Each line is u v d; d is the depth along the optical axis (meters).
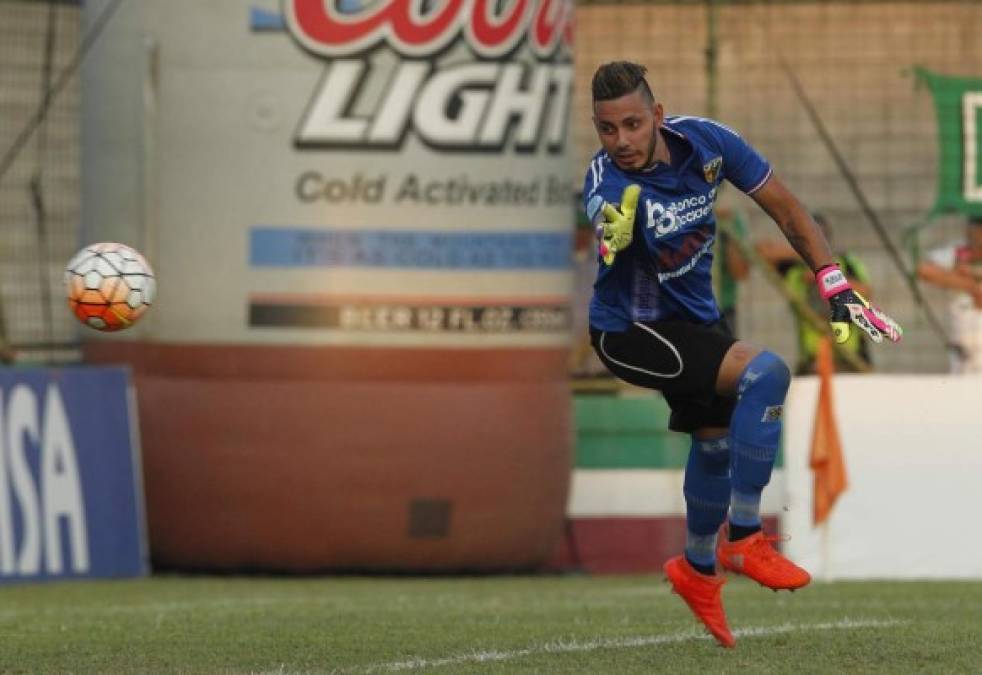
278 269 43.84
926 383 44.12
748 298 64.94
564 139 46.00
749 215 65.12
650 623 30.14
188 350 44.50
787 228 22.92
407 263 43.94
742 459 22.34
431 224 44.03
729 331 23.73
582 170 61.25
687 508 24.08
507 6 44.31
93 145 46.56
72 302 27.59
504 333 44.72
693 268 22.86
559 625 29.86
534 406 45.12
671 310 23.02
